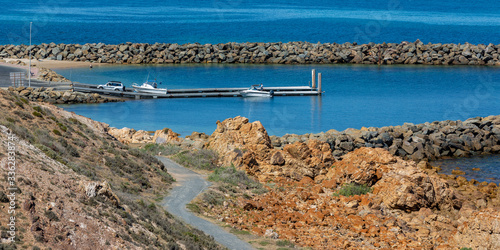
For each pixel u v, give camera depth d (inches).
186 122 3811.5
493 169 2822.3
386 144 3125.0
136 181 1756.9
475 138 3230.8
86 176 1448.1
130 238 1144.8
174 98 4650.6
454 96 4810.5
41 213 1053.8
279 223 1676.9
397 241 1603.1
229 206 1801.2
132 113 4037.9
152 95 4608.8
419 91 5000.0
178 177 2065.7
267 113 4151.1
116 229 1149.7
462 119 4028.1
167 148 2541.8
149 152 2493.8
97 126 2140.7
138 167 1876.2
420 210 1863.9
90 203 1194.6
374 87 5152.6
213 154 2404.0
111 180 1635.1
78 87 4579.2
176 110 4192.9
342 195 2022.6
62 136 1749.5
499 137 3255.4
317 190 2087.8
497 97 4776.1
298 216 1765.5
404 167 2148.1
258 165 2358.5
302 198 1991.9
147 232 1231.5
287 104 4478.3
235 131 2524.6
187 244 1283.2
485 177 2659.9
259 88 4788.4
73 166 1464.1
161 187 1838.1
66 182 1242.6
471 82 5408.5
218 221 1628.9
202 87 5014.8
